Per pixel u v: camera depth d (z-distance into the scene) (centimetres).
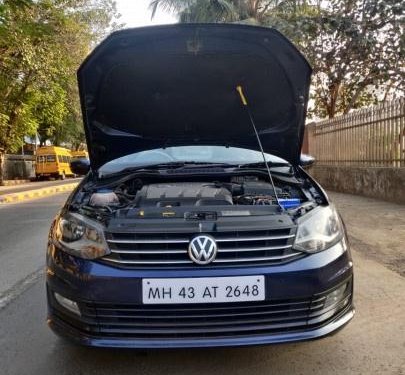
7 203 1499
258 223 297
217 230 290
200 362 328
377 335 366
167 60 403
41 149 3581
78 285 292
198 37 388
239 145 463
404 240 675
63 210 344
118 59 397
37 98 2506
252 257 290
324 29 1552
